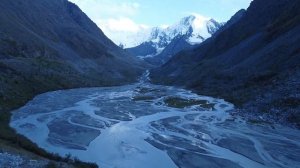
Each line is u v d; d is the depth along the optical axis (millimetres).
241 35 154625
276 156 41875
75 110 68750
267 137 50375
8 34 127375
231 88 95875
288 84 72188
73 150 41562
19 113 60688
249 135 51438
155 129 54781
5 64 87938
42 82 94500
